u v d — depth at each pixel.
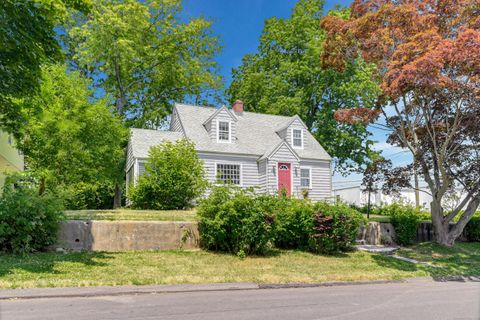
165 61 29.81
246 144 22.91
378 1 13.66
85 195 25.58
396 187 16.02
